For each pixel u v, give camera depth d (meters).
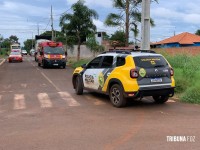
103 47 40.50
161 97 11.36
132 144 6.69
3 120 8.98
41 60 33.31
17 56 46.38
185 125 8.23
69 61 42.19
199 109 10.32
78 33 37.09
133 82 10.23
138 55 10.60
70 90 15.05
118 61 11.01
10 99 12.53
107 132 7.63
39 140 7.04
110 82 11.03
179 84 13.31
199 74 15.30
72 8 36.56
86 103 11.54
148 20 17.17
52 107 10.81
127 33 30.23
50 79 20.62
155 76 10.52
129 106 10.91
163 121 8.70
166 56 21.31
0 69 30.92
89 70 12.64
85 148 6.46
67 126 8.23
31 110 10.32
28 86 16.81
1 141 7.00
